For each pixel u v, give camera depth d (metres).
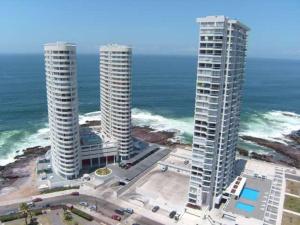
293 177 146.25
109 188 138.75
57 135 141.25
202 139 112.94
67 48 129.38
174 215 116.50
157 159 167.88
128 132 164.50
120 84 155.25
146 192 134.38
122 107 158.62
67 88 133.12
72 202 126.31
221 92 107.31
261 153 194.38
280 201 123.44
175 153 173.38
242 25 108.81
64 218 114.31
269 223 107.69
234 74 112.19
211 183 117.25
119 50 150.12
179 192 134.88
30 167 163.88
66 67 130.88
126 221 113.19
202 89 107.44
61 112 135.75
